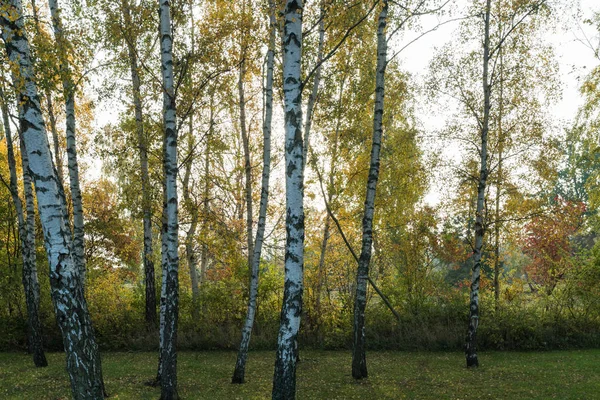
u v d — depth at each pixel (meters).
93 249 24.50
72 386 6.27
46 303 18.66
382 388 11.09
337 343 18.12
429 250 19.83
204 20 12.15
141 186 15.62
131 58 13.87
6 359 15.66
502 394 10.21
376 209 18.81
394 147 17.41
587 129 19.50
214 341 18.16
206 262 24.41
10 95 9.13
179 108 12.29
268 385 11.67
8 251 18.80
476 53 14.14
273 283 19.33
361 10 13.15
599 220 20.41
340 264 20.19
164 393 9.54
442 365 14.27
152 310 18.75
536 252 23.08
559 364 13.77
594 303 18.08
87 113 19.86
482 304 18.61
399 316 18.73
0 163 19.09
